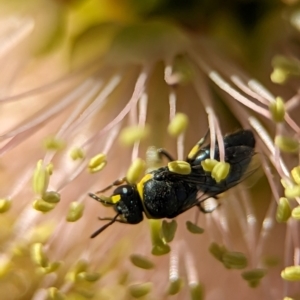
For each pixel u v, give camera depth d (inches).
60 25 2.5
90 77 2.5
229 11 2.5
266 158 2.3
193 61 2.5
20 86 2.5
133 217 2.2
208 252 2.4
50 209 2.3
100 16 2.5
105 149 2.4
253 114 2.4
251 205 2.4
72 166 2.4
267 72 2.5
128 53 2.5
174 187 2.2
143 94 2.4
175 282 2.3
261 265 2.3
